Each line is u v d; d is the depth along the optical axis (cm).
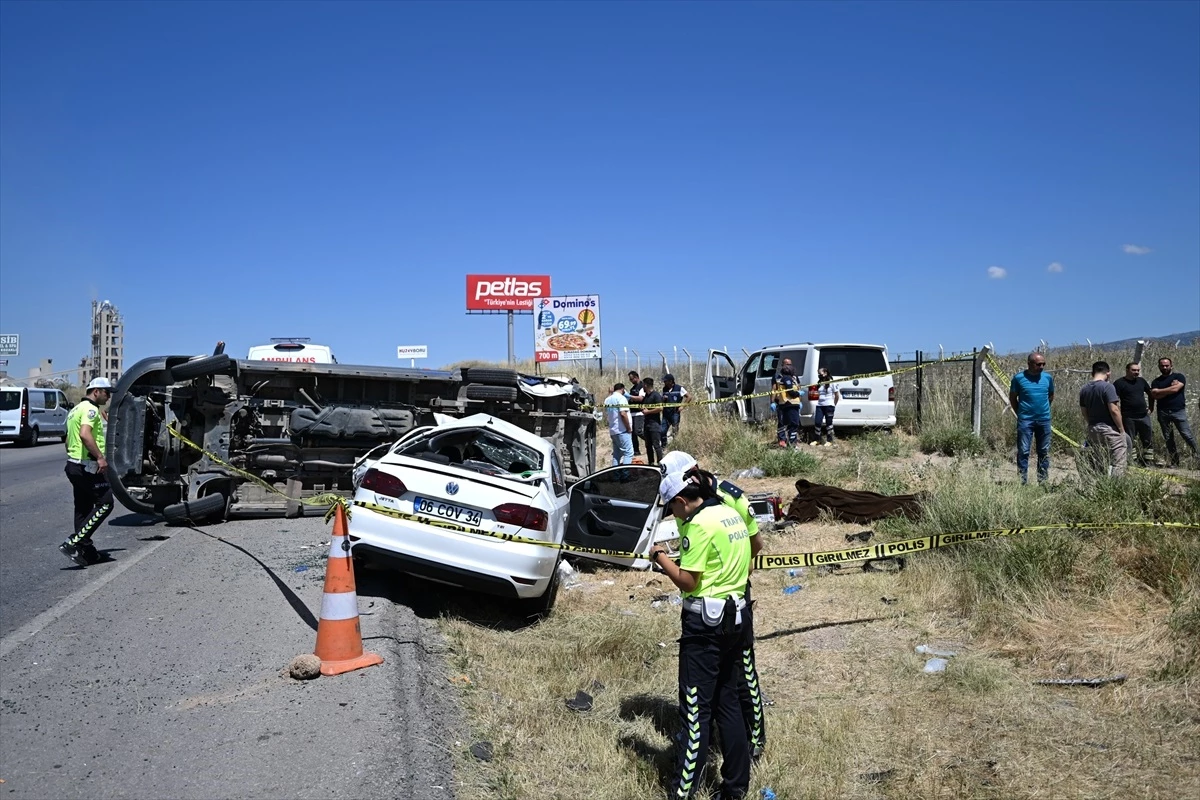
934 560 742
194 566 785
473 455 797
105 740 428
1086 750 455
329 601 538
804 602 730
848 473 1212
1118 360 1811
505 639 661
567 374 3212
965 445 1386
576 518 886
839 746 475
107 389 844
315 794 381
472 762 436
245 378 1025
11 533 1015
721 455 1471
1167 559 624
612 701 545
